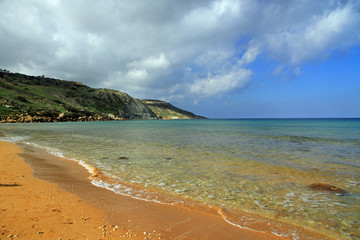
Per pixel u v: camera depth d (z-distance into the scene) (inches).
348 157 595.2
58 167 448.5
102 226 197.2
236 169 447.8
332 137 1218.0
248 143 922.7
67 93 6697.8
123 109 7795.3
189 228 199.6
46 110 4121.6
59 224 195.8
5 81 5610.2
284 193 303.7
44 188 303.3
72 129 1863.9
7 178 344.5
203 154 633.6
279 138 1154.0
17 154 591.2
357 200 277.4
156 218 219.6
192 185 338.6
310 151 704.4
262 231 197.5
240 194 298.7
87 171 420.8
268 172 423.2
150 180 364.8
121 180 362.9
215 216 227.9
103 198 273.9
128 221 210.5
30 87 5915.4
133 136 1242.6
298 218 226.4
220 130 1936.5
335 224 213.8
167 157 582.9
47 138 1075.9
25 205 236.7
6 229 179.8
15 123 3065.9
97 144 855.7
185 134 1429.6
